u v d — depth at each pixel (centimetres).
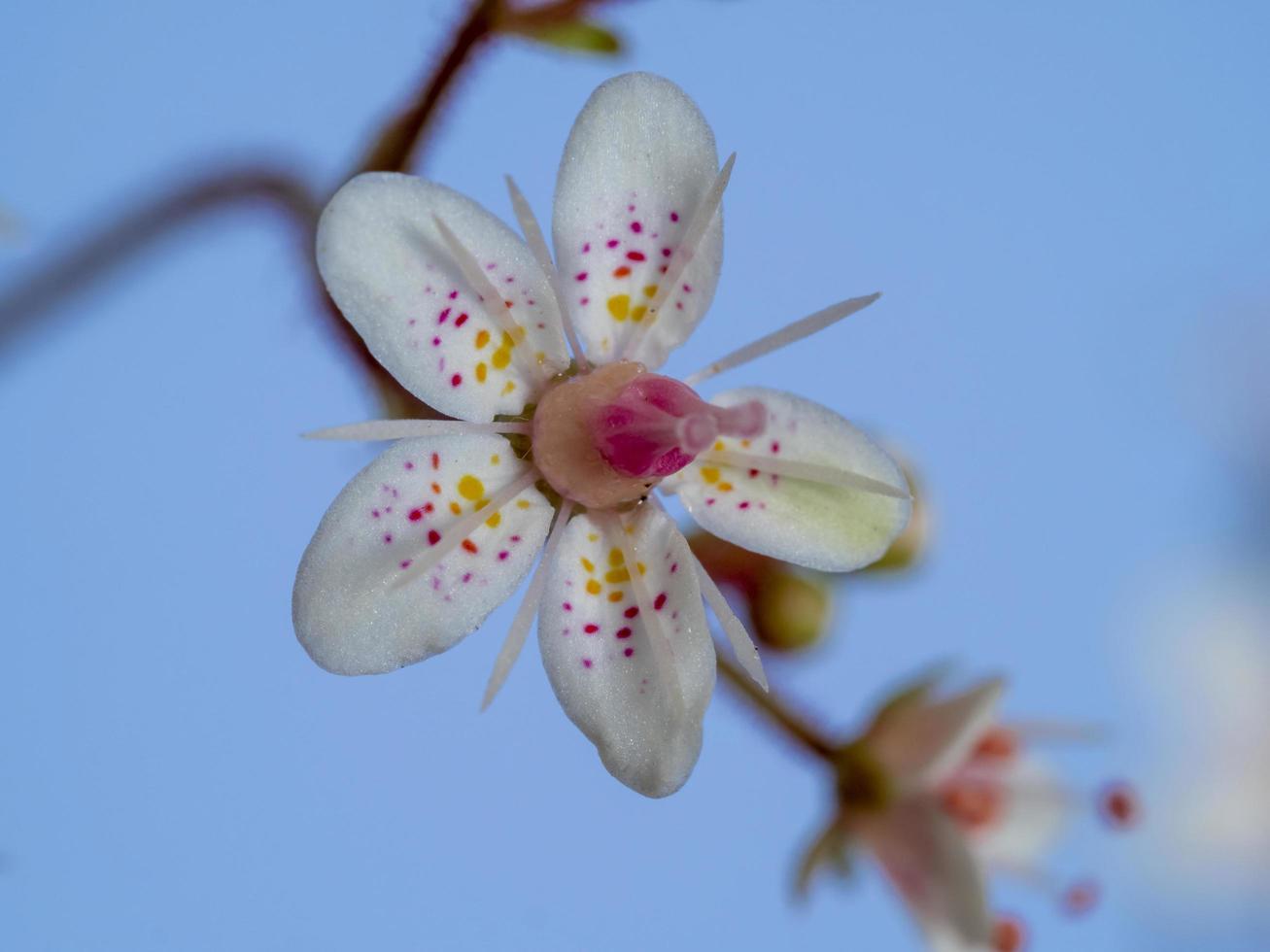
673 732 5
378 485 5
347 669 5
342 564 5
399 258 5
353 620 5
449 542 5
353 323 5
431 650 5
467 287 5
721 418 5
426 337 5
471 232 5
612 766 5
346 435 5
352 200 5
